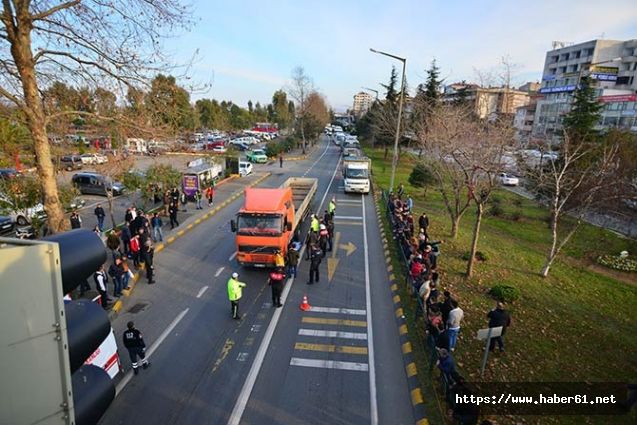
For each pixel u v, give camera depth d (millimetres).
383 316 11383
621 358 10234
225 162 35562
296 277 13961
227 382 8445
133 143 14914
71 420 2438
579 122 26406
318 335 10312
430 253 14039
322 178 37438
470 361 9445
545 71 88875
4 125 14531
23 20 9211
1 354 2168
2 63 9828
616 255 18156
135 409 7613
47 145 10477
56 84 11016
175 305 11766
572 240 20484
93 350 2691
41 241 2359
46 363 2328
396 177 38344
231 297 10750
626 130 24250
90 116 10922
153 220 16797
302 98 63844
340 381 8555
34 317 2260
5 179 15055
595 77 69062
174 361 9117
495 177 13992
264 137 77562
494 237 20391
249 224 13750
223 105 101125
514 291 12922
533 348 10289
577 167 17594
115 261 11883
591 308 13086
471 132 15531
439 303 10250
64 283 2518
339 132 92688
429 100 33000
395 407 7836
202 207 23766
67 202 16422
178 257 15609
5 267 2121
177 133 12391
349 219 22312
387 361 9297
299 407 7777
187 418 7430
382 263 15539
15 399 2250
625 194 16781
